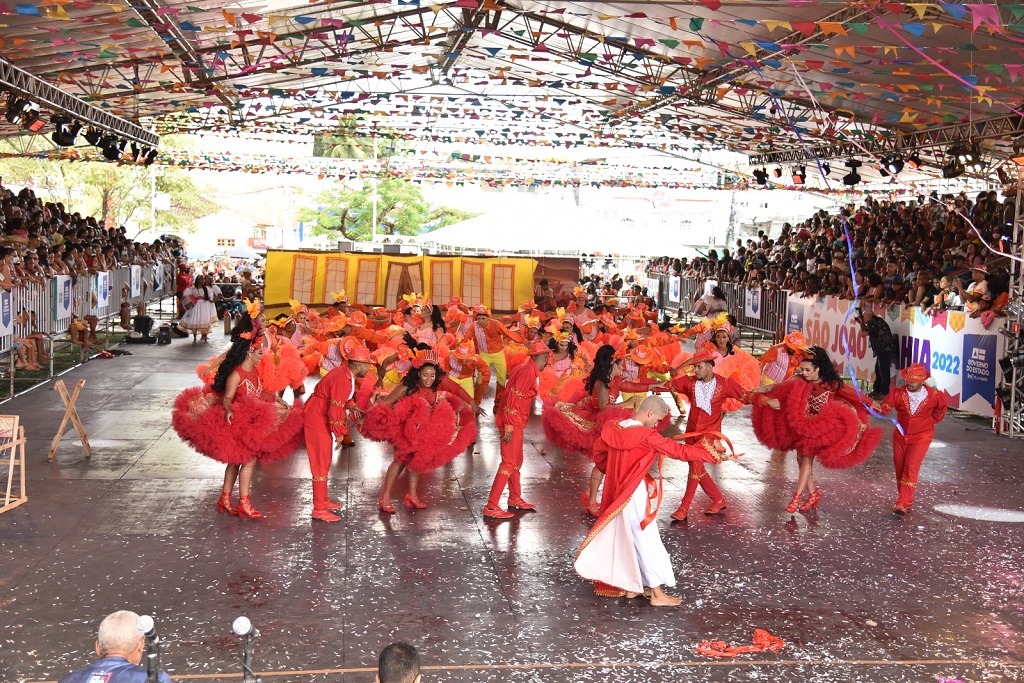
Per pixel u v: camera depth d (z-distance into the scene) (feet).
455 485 32.86
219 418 27.12
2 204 63.10
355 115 87.86
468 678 18.21
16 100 58.18
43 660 18.42
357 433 41.81
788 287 73.10
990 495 33.30
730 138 80.33
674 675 18.58
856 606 22.45
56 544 25.30
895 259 63.67
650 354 41.09
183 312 77.05
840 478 35.63
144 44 55.21
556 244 98.63
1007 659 19.66
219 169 101.91
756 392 30.04
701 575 24.29
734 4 36.73
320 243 154.81
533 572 24.13
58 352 65.98
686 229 143.02
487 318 43.29
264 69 62.28
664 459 38.47
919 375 29.78
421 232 158.51
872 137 65.10
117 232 85.40
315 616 20.95
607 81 71.97
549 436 29.53
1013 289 44.32
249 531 26.91
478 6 47.37
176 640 19.48
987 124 55.93
